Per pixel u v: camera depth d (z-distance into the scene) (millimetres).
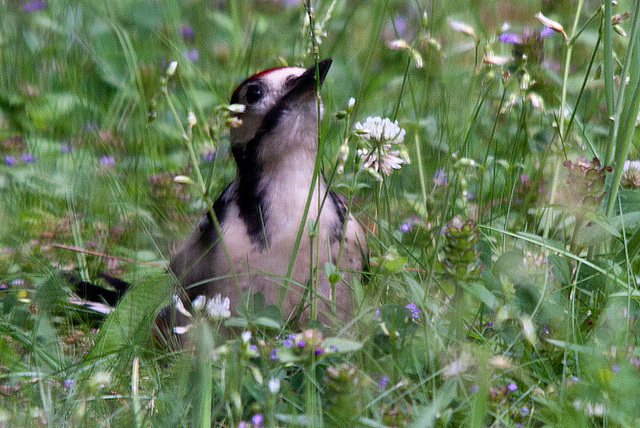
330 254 8188
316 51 8008
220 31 15852
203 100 13641
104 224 10789
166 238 10656
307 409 6199
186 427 6379
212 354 6434
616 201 8734
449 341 7176
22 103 13492
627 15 8758
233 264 8297
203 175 11477
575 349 6809
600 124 11773
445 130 11727
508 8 14922
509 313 7125
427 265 8570
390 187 10461
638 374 6539
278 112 8523
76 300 9344
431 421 6078
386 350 7207
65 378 7383
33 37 14781
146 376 7680
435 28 13641
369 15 15961
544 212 9109
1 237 10492
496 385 6812
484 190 11164
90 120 13477
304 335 6453
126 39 14062
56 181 11594
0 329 8234
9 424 6531
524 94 8977
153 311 8047
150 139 12602
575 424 6137
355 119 11648
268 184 8461
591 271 8117
